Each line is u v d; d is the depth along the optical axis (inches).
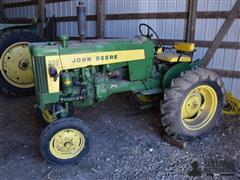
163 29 192.5
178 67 129.0
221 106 128.0
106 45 112.2
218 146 118.3
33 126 138.4
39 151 113.7
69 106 114.9
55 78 102.3
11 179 95.0
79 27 110.7
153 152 112.8
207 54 173.8
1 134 129.3
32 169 101.1
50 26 275.1
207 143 121.1
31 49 101.3
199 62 138.1
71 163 103.7
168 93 115.5
